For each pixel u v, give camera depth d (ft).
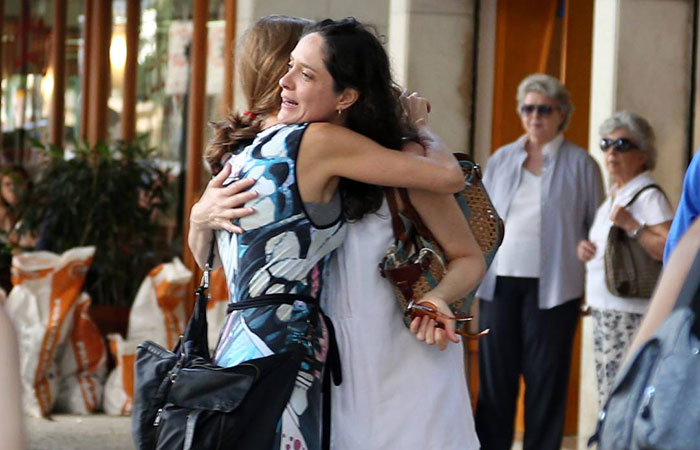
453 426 17.88
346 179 17.35
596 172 33.68
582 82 40.27
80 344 39.99
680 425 10.91
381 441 17.52
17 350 9.24
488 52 37.99
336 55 17.22
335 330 17.62
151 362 17.26
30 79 56.49
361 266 17.54
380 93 17.51
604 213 31.81
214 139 18.13
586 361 37.22
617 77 35.19
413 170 17.10
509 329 32.91
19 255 38.99
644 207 30.76
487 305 33.17
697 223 11.98
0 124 57.98
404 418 17.58
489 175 34.19
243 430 16.57
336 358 17.42
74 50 53.98
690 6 35.22
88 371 40.14
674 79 35.35
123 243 45.16
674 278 11.71
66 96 54.34
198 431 16.63
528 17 38.78
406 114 18.16
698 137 35.27
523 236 32.99
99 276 44.45
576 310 32.94
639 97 35.29
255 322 16.92
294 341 16.84
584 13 39.88
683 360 11.14
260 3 40.93
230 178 17.44
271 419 16.56
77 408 39.83
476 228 18.33
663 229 30.53
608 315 31.37
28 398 38.96
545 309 32.58
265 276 16.98
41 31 55.88
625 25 35.14
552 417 32.76
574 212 33.27
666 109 35.37
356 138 17.11
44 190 44.96
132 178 45.14
